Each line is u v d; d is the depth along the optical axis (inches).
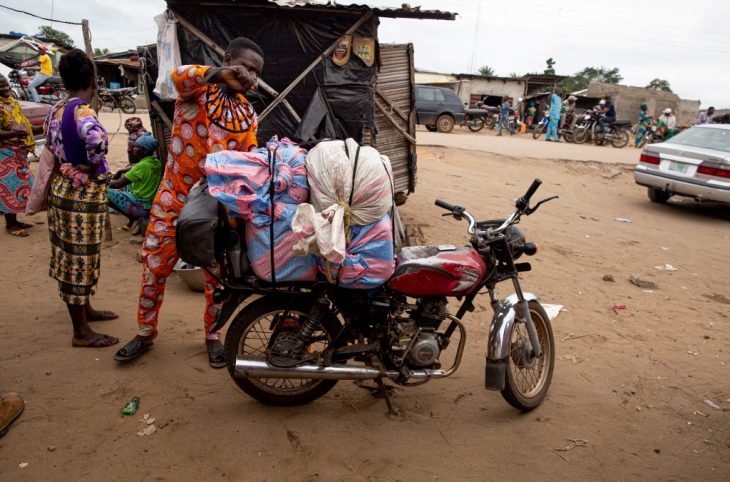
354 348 104.7
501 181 411.8
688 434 113.1
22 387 113.9
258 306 103.3
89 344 131.1
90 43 211.8
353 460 98.2
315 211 94.9
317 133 217.5
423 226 263.1
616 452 105.7
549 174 457.7
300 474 93.9
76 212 119.9
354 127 224.7
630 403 124.0
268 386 110.3
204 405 111.7
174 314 153.6
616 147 737.6
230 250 96.8
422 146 489.4
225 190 91.8
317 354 105.8
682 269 234.4
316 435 104.4
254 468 94.6
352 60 218.5
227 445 99.9
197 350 133.7
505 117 803.4
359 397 118.4
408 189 278.7
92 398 111.7
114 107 713.6
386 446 102.7
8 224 214.7
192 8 202.2
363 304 103.7
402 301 107.4
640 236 289.6
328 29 213.9
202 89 108.7
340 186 91.5
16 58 834.2
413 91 263.3
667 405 124.0
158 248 117.6
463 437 107.0
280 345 102.5
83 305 128.5
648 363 144.3
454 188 362.0
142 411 108.5
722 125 359.6
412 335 105.3
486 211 308.8
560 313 175.8
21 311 149.6
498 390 106.5
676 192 344.5
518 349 115.9
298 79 215.0
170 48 202.8
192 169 113.7
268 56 212.5
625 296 195.6
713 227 325.1
